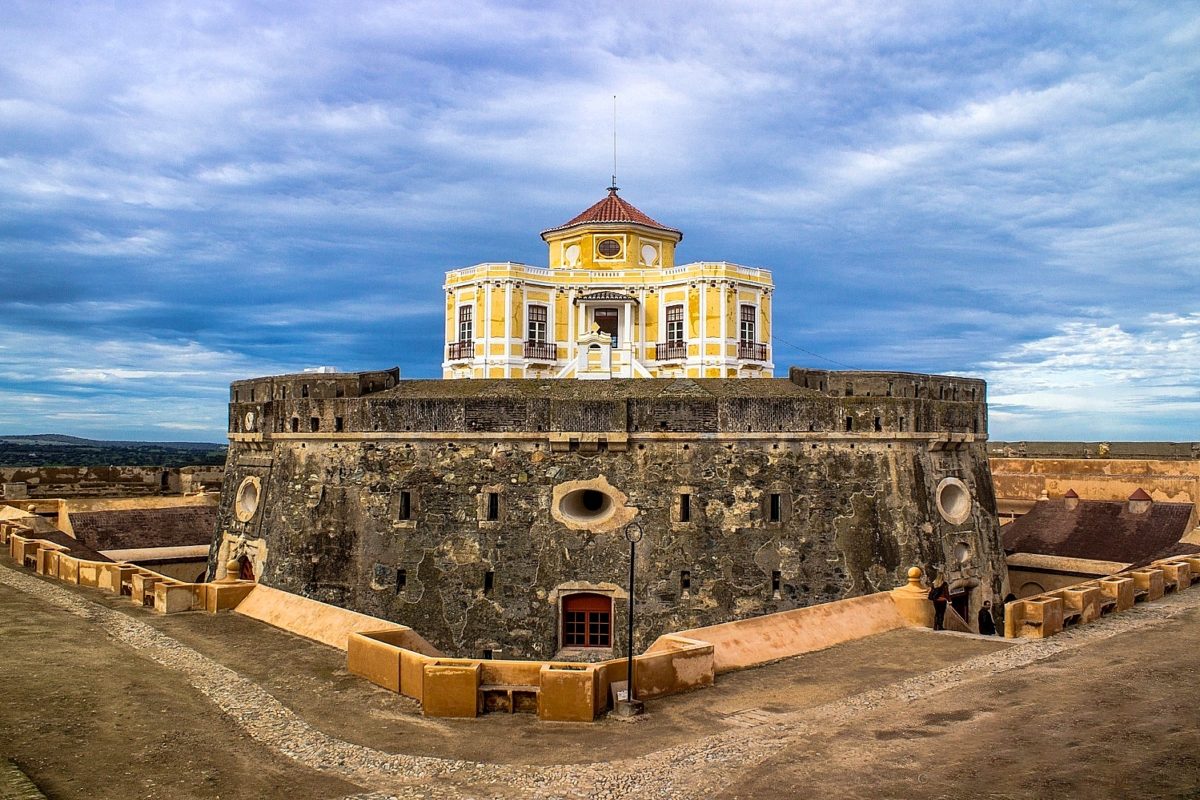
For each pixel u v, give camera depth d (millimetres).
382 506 36344
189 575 50750
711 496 34969
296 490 38312
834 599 34781
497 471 35625
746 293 60812
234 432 43531
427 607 34938
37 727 18844
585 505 36062
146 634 27766
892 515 36156
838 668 24344
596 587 34281
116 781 16281
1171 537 45344
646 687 21594
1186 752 16547
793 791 15812
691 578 34281
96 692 21391
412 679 21734
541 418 35531
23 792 15039
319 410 38125
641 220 65188
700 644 23203
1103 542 47594
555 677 20109
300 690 22297
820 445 36000
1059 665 23281
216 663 24641
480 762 17625
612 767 17266
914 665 24375
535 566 34688
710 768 17062
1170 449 67875
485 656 34156
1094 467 58969
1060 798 14922
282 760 17641
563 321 61750
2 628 28000
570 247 64938
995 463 64000
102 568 35469
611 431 35125
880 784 15914
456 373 61969
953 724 18984
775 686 22766
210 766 17172
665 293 61094
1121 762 16234
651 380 41531
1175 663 22844
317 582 36719
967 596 39156
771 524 34969
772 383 40844
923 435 37594
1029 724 18625
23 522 48281
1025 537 50688
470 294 61281
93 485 68688
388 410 36750
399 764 17484
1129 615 29094
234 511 42219
